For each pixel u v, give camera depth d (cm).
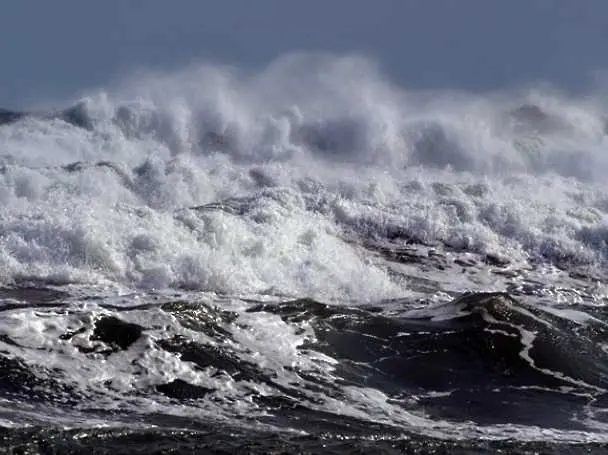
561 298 7306
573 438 4622
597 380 5519
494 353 5666
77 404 4403
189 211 7606
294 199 8712
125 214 7450
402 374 5319
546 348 5794
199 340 5228
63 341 4953
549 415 4962
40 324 5059
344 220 8656
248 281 6894
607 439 4634
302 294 6806
